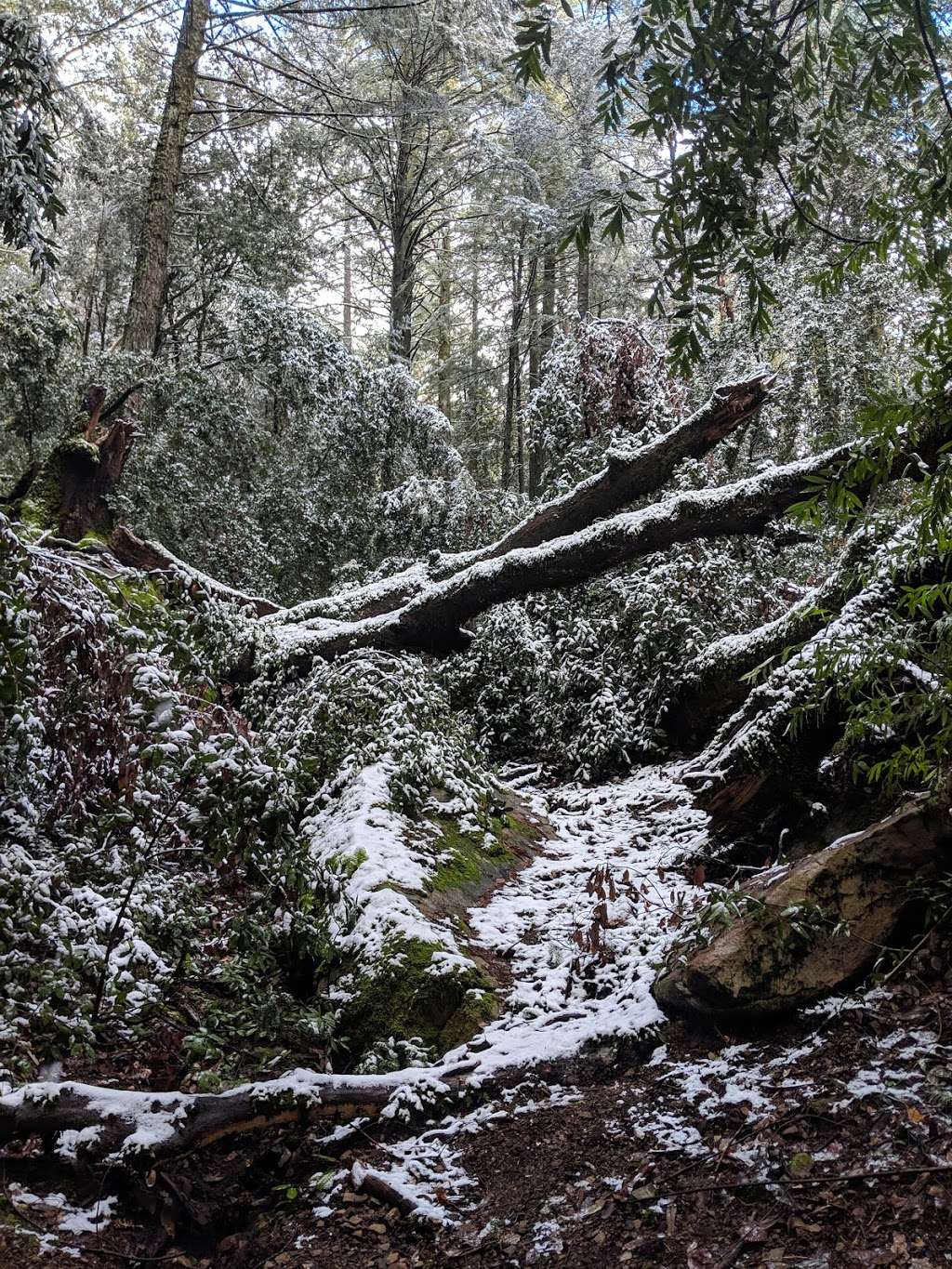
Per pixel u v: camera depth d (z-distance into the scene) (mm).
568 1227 2322
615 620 7363
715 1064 2814
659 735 6797
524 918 4430
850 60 2094
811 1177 2184
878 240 2279
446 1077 3092
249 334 10812
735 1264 2021
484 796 5637
